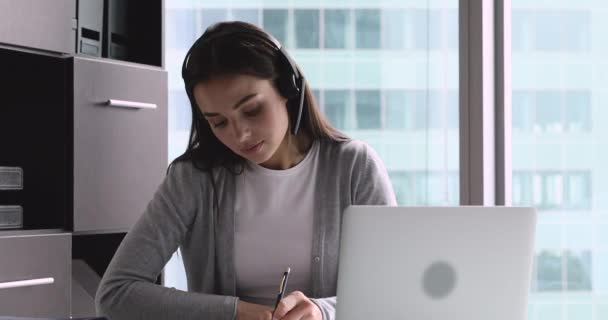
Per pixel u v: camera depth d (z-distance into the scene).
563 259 2.37
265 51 1.50
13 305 1.98
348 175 1.68
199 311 1.49
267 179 1.67
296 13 2.59
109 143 2.22
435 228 1.22
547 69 2.39
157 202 1.67
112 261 1.63
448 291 1.22
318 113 1.71
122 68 2.25
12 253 1.98
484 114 2.39
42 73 2.19
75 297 2.25
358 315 1.24
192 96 1.58
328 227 1.65
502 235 1.23
